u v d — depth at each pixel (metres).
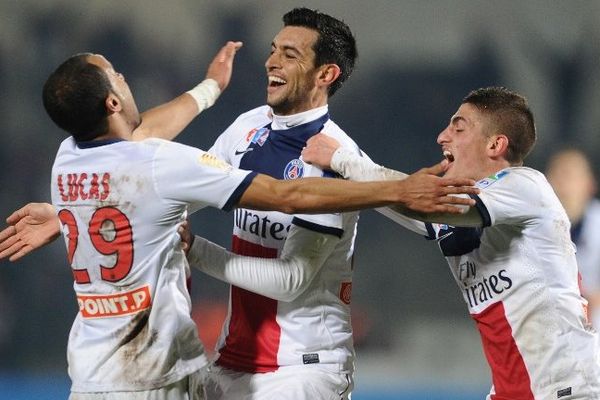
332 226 15.41
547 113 51.94
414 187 13.95
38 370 41.91
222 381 16.64
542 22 52.03
